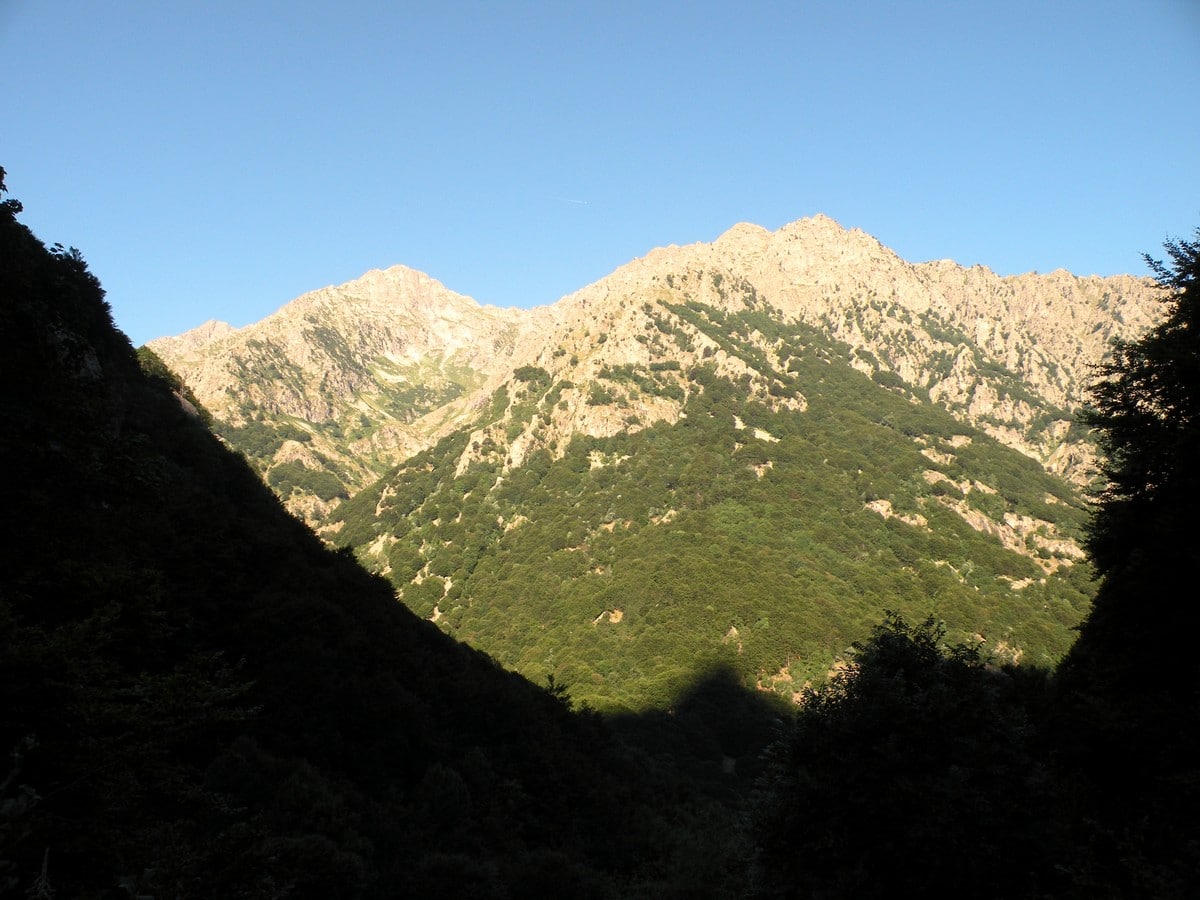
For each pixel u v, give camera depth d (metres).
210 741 31.08
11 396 15.87
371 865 30.31
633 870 45.06
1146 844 15.34
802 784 18.05
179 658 33.53
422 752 42.91
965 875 15.78
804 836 17.89
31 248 28.56
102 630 13.78
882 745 17.31
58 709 11.95
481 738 49.84
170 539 40.03
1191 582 20.00
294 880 17.77
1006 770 16.77
